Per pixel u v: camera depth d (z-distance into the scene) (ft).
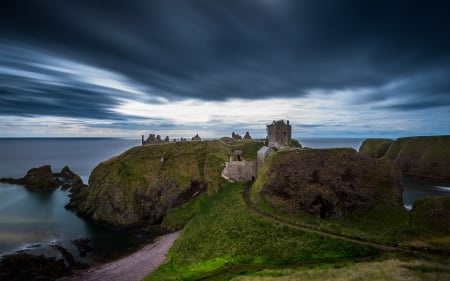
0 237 265.75
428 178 564.30
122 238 271.08
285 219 205.98
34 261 209.56
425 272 119.75
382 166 258.37
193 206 306.76
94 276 190.08
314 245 168.55
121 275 187.42
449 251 156.25
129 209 313.12
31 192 462.60
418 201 241.76
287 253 164.66
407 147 650.02
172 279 158.51
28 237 267.59
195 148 386.93
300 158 256.11
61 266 204.95
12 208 366.02
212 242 198.08
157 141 508.12
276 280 126.00
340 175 248.32
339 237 174.60
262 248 173.58
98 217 318.65
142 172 347.15
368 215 227.61
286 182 241.35
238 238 190.90
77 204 368.27
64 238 267.59
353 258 153.79
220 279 146.51
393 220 219.41
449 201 222.89
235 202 250.98
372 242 170.30
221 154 369.50
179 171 346.74
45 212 349.82
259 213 218.59
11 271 196.85
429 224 208.74
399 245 166.09
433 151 592.19
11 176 623.36
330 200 229.25
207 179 330.95
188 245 207.62
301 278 124.57
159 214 316.19
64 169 591.37
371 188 244.22
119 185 330.34
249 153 379.35
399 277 112.88
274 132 362.53
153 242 255.91
